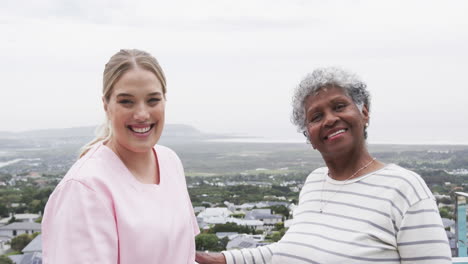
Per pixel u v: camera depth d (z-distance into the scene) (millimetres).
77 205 1351
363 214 1703
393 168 1731
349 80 1778
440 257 1510
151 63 1511
